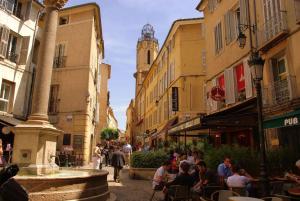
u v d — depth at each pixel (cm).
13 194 358
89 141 2514
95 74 2966
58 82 2433
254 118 1205
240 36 1266
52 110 2395
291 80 1125
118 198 997
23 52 2045
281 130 1190
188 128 1435
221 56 1783
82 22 2503
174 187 761
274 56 1275
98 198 804
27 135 851
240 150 1006
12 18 1980
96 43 2911
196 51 2848
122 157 1495
